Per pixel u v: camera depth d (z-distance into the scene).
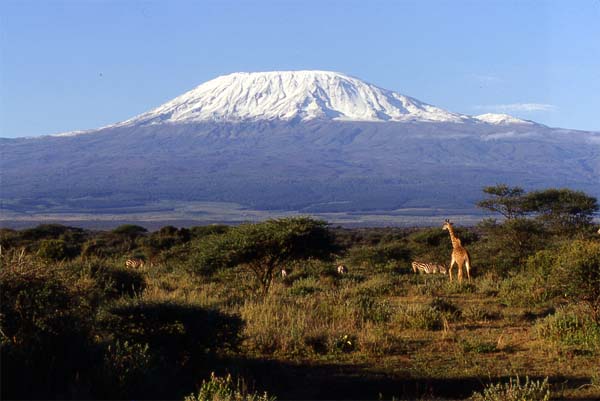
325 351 15.30
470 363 14.36
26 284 12.00
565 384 12.77
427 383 13.04
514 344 15.95
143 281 21.84
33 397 11.07
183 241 52.19
